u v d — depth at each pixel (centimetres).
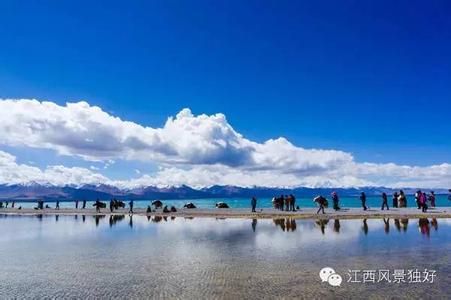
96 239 2786
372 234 2719
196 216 5381
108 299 1220
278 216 4709
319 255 1903
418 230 2923
